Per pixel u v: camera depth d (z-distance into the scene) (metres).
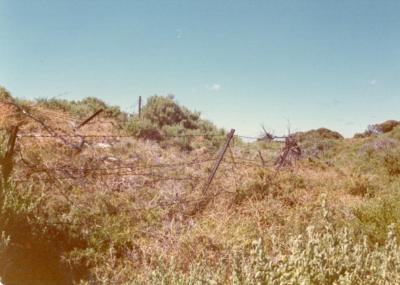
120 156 10.92
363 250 4.21
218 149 15.09
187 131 16.98
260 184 9.80
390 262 4.06
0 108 9.16
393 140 20.62
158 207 8.16
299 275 3.68
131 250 6.31
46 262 5.33
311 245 3.99
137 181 9.44
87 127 12.69
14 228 5.38
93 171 9.03
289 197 9.21
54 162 8.89
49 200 6.90
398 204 6.99
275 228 6.83
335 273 3.79
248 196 9.09
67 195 7.59
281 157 12.99
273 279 3.68
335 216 7.26
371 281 3.77
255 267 3.78
